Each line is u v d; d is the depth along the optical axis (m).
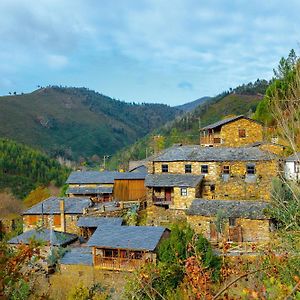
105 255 29.02
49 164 107.94
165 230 30.03
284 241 10.44
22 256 6.89
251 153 36.53
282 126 9.22
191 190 35.94
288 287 5.68
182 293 12.67
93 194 47.38
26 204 76.50
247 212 29.17
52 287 24.11
